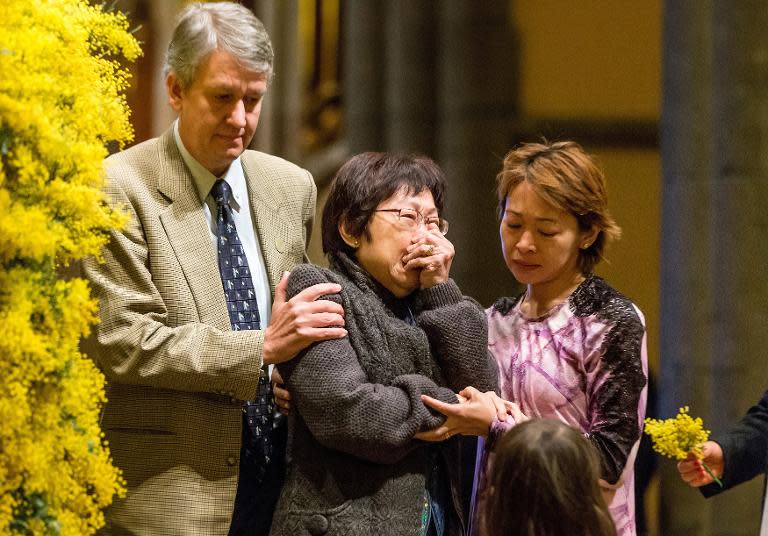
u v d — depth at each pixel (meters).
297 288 7.76
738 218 14.30
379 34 21.92
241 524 8.31
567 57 20.72
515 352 8.32
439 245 7.78
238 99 8.09
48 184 6.60
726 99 14.41
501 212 8.61
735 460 8.47
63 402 6.61
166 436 8.05
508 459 6.11
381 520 7.42
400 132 20.55
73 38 6.80
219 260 8.40
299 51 27.73
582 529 6.00
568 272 8.37
